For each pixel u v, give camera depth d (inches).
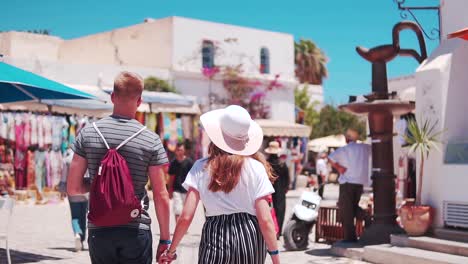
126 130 153.4
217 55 1197.1
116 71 1048.8
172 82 1124.5
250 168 148.3
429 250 333.1
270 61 1288.1
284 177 454.0
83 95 368.5
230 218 146.5
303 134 1168.8
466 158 346.6
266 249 149.9
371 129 391.5
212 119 155.6
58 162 834.8
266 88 1266.0
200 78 1167.0
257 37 1266.0
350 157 396.2
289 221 405.7
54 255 374.9
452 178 348.2
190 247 243.4
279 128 1134.4
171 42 1136.8
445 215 350.9
